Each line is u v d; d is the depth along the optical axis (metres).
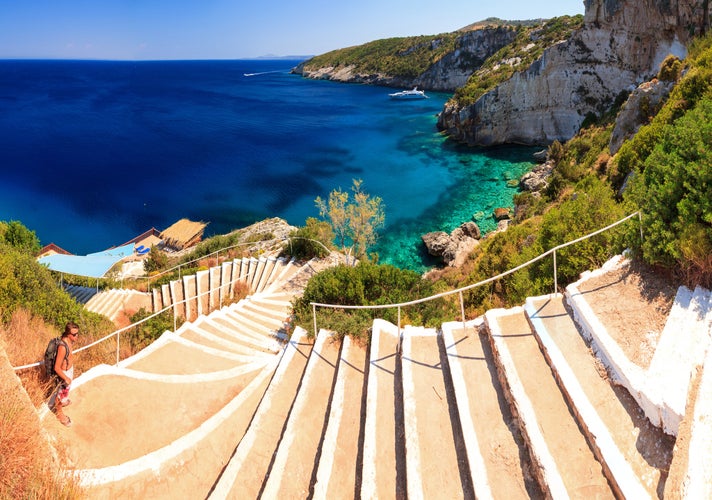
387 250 36.38
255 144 78.06
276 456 6.42
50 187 58.00
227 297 17.61
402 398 6.89
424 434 6.03
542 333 6.59
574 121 59.81
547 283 9.98
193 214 48.81
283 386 8.16
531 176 47.19
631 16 48.75
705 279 5.94
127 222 47.44
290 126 92.06
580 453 4.97
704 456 3.97
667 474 4.37
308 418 7.13
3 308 10.02
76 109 127.25
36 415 5.90
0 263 11.34
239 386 8.70
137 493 6.11
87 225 46.94
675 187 6.92
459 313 12.91
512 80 62.59
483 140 66.25
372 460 5.87
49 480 5.28
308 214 46.97
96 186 58.22
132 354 11.20
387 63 158.88
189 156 71.94
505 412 5.95
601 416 5.18
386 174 56.47
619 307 6.41
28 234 25.33
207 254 27.52
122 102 144.00
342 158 65.56
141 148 78.50
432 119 87.62
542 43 79.06
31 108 129.00
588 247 9.41
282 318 14.59
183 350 10.23
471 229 36.00
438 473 5.48
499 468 5.21
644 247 6.70
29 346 8.73
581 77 57.44
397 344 8.34
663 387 4.91
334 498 5.62
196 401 8.21
